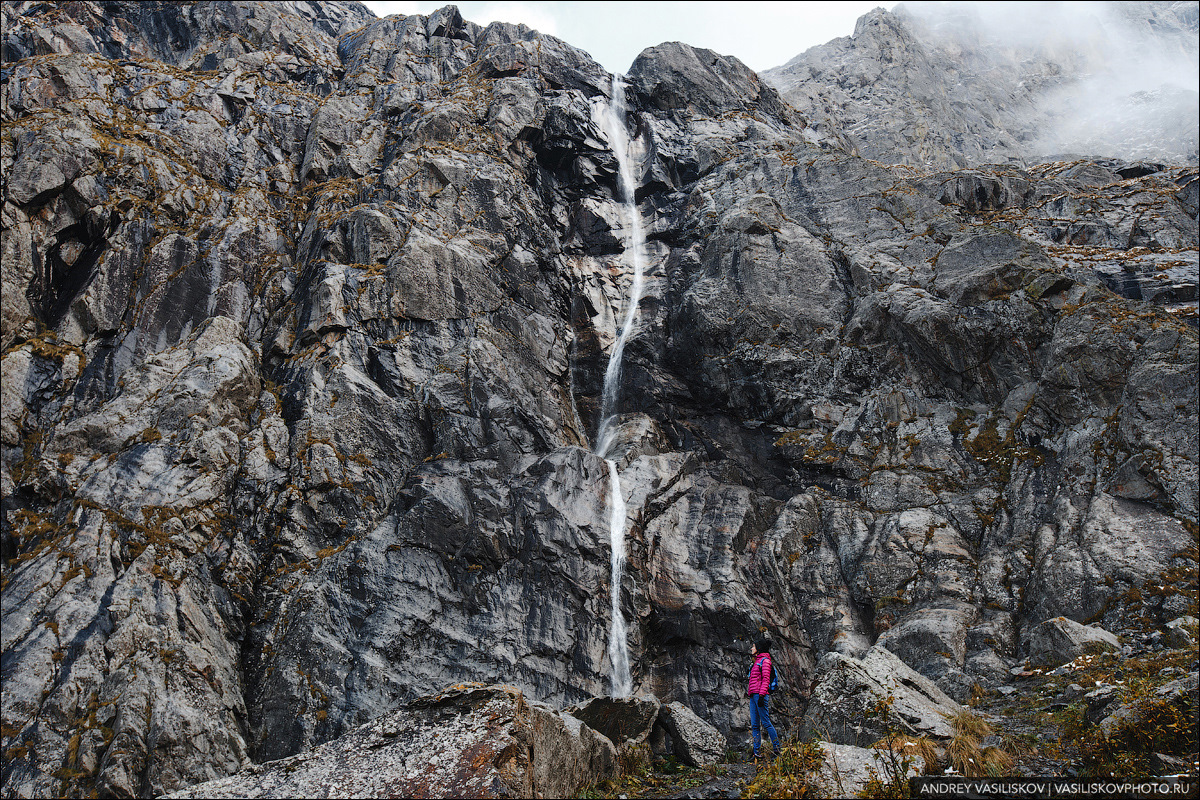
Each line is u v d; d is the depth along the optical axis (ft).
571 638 51.88
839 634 54.34
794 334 70.79
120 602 45.29
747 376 69.87
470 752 24.67
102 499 49.57
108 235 63.36
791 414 68.39
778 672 52.70
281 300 67.46
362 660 48.47
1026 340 62.69
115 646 43.62
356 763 25.67
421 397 61.67
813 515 61.57
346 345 62.80
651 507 60.29
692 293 73.82
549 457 58.59
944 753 28.60
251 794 25.12
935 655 48.80
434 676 49.08
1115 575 48.01
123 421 54.24
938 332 63.87
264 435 57.21
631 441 67.31
